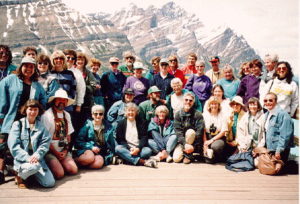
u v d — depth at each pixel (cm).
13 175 544
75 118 640
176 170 593
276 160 572
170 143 646
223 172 588
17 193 467
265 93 661
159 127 666
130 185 510
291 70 632
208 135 661
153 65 839
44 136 500
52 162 529
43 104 533
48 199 450
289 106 639
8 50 578
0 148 503
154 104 691
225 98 685
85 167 597
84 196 464
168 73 759
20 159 476
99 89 752
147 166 612
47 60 580
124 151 617
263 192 494
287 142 575
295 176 571
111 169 591
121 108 692
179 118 651
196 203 451
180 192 488
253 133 620
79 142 598
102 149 618
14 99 500
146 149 633
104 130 614
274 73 654
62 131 546
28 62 498
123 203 445
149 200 457
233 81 756
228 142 652
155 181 531
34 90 519
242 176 567
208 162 641
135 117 639
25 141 490
